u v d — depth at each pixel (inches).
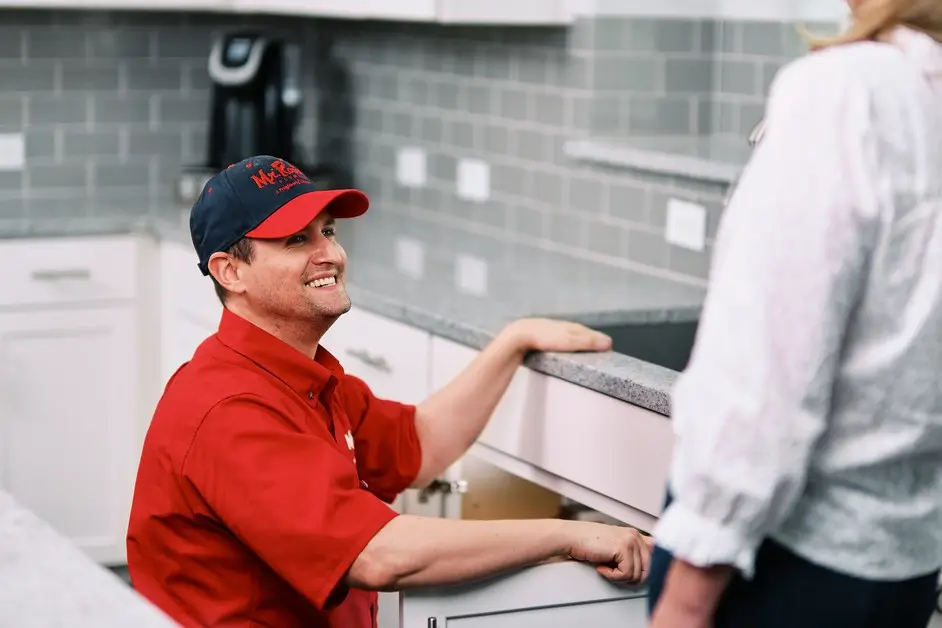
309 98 202.8
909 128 61.8
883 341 62.0
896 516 64.2
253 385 83.9
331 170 188.9
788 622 65.4
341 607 88.0
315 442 81.4
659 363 122.8
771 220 60.5
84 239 166.7
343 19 195.8
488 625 80.3
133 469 172.4
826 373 60.0
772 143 61.9
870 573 64.3
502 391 105.4
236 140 183.6
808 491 64.6
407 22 180.5
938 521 66.1
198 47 198.4
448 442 102.7
